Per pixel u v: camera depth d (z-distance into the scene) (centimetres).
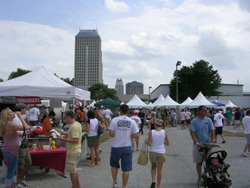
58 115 1639
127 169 481
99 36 16950
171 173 661
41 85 865
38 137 691
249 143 889
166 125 2606
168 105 2828
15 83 862
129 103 3098
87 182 577
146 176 632
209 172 465
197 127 547
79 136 484
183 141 1335
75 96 893
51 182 579
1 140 682
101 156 910
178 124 2923
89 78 16612
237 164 768
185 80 5116
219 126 1262
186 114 2347
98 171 683
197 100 2789
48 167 612
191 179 604
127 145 488
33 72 967
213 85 5069
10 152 447
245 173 659
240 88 6334
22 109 533
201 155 536
